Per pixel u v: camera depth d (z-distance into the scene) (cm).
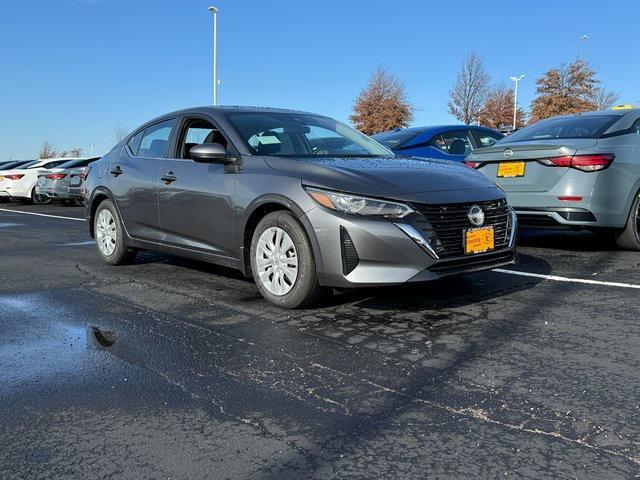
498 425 246
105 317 409
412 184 392
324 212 383
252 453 226
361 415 257
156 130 564
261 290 431
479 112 4053
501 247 418
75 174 1738
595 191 576
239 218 441
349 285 379
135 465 219
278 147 468
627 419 250
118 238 584
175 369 311
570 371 302
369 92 4222
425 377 297
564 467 214
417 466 216
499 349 335
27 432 245
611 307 416
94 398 277
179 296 466
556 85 3953
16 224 1105
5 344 353
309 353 333
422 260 372
